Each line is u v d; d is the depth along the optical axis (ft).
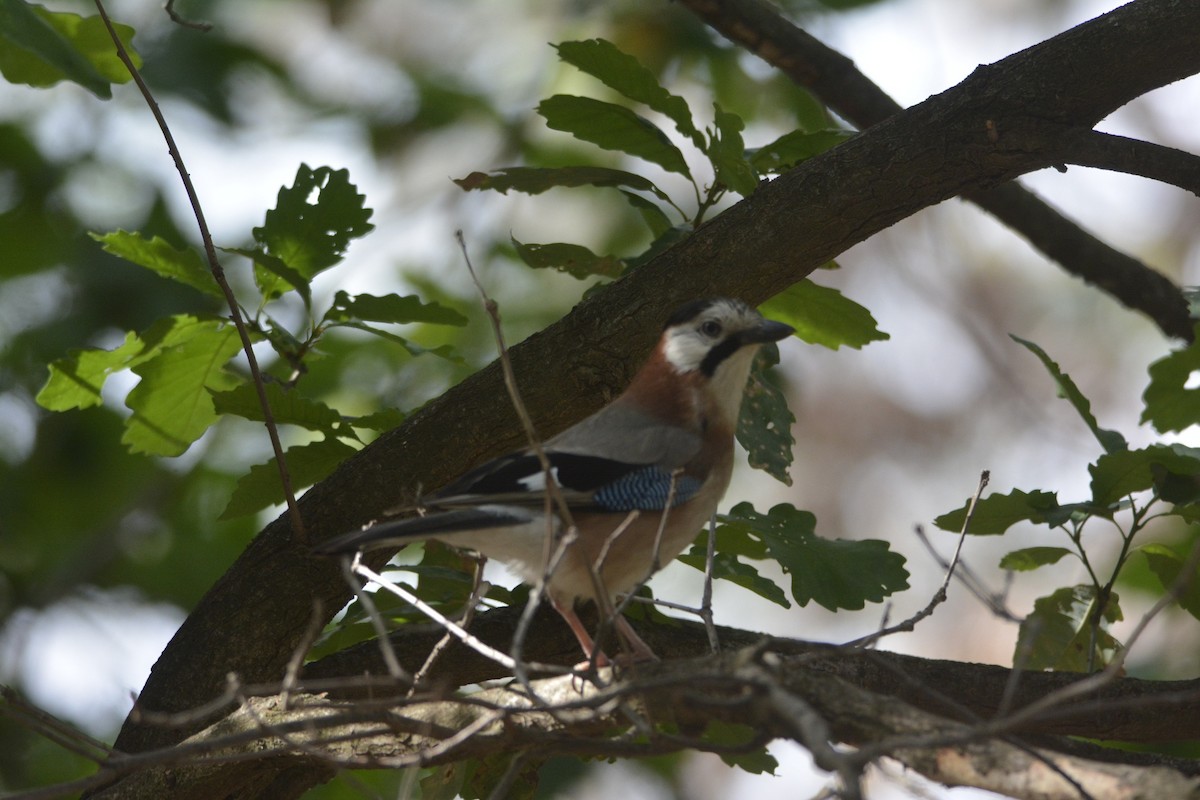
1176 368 35.91
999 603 24.08
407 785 24.56
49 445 50.55
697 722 23.17
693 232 30.78
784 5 50.85
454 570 30.25
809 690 21.68
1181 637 49.01
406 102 57.93
